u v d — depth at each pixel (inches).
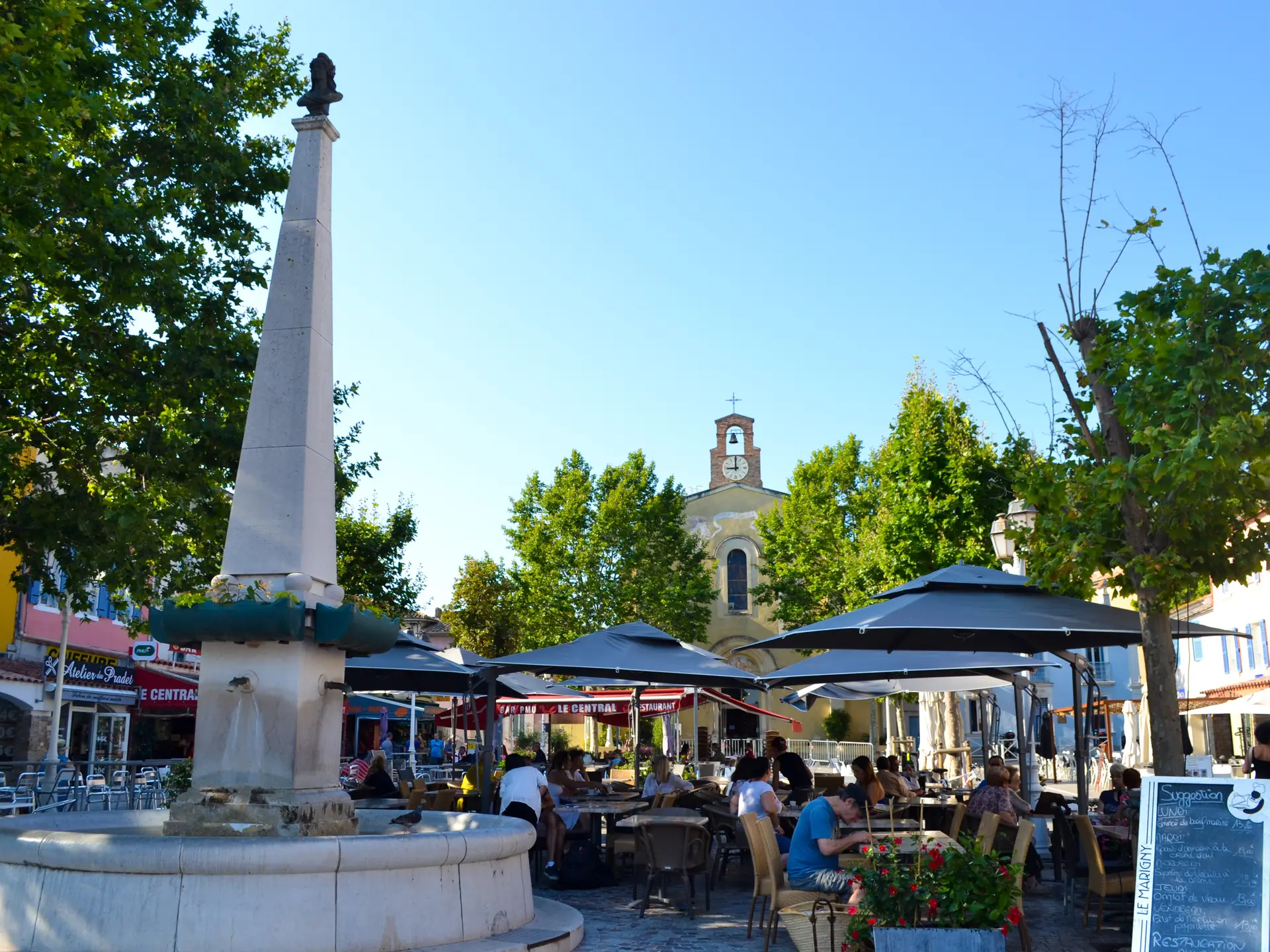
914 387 1199.6
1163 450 328.2
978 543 1077.8
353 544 1050.7
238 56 685.9
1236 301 332.8
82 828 355.3
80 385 604.7
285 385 354.0
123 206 552.4
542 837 509.4
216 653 326.6
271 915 268.7
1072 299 400.2
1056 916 392.8
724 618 1968.5
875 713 1525.6
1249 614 1205.1
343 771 925.8
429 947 289.0
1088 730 518.0
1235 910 231.8
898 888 257.3
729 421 2145.7
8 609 941.2
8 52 403.2
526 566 1806.1
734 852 519.8
